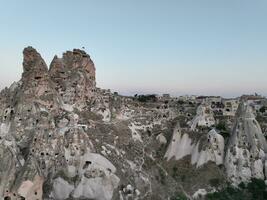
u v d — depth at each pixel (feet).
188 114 482.69
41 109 381.40
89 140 371.76
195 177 367.66
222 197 343.26
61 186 329.52
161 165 392.88
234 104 505.25
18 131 365.20
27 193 288.92
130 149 400.26
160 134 439.63
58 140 353.72
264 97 616.39
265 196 344.08
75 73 451.94
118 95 526.57
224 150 391.24
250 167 369.30
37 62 409.49
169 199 338.95
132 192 334.44
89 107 439.22
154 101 554.05
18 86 416.26
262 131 428.97
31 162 303.68
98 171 337.11
